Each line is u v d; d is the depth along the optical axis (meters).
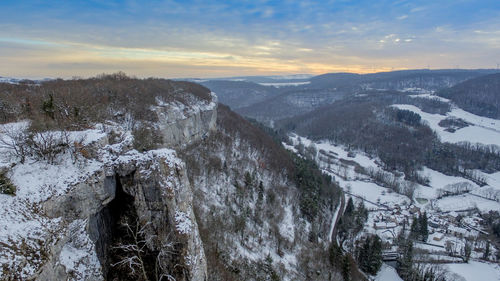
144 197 28.56
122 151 30.73
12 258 17.14
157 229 28.20
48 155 25.28
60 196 23.28
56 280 19.86
